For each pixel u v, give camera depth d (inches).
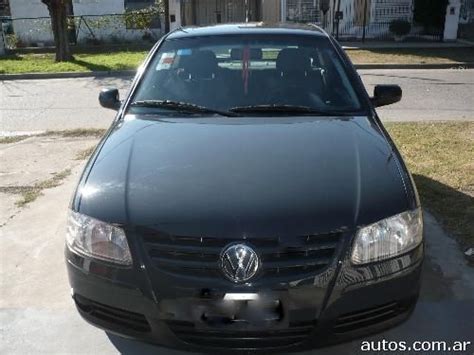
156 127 127.2
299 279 89.9
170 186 100.7
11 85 489.1
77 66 568.4
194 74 147.8
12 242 163.9
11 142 284.8
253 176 102.2
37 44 826.8
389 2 757.3
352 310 93.4
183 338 94.9
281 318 90.8
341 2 753.6
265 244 90.3
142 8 884.6
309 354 112.0
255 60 150.2
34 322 124.1
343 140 117.5
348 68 149.2
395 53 613.0
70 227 102.5
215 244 90.9
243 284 89.6
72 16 799.1
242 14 869.8
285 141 116.8
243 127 125.2
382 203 97.0
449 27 731.4
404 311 99.0
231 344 93.4
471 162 220.2
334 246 91.7
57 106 384.5
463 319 121.1
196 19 861.2
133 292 93.9
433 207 176.4
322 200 95.7
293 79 145.3
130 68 548.4
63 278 142.6
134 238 94.3
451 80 458.0
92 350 114.7
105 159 113.3
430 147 244.2
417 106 352.8
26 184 215.9
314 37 157.1
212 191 98.3
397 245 95.8
